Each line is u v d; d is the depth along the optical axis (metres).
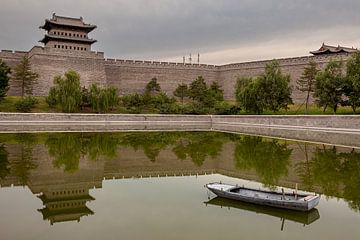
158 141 39.09
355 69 52.94
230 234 12.85
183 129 56.81
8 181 20.00
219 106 75.44
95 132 48.12
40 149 31.20
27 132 46.19
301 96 76.75
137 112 72.94
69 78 67.38
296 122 55.38
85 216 14.57
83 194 17.78
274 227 13.64
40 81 79.19
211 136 45.12
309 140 39.69
